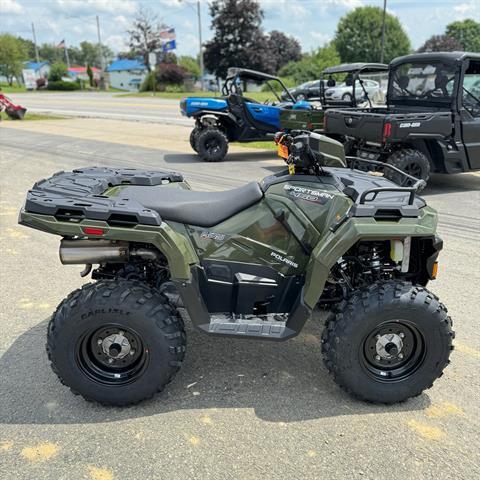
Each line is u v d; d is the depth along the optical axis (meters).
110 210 2.76
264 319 3.08
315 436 2.72
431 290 4.59
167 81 56.31
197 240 3.04
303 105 12.43
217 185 8.80
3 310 4.13
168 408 2.95
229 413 2.91
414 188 2.83
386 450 2.62
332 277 3.22
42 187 3.07
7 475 2.43
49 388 3.13
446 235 6.11
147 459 2.54
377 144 8.08
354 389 2.94
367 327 2.83
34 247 5.65
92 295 2.78
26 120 21.48
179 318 2.91
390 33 70.56
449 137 8.30
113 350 2.87
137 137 15.80
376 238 2.81
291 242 3.07
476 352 3.58
